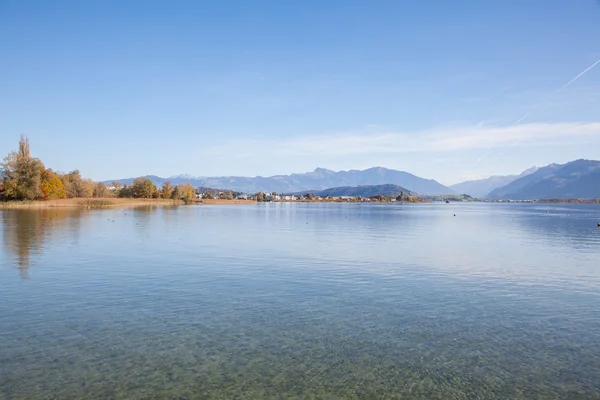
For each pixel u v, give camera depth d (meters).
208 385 12.94
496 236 61.50
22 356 14.76
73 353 15.08
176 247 43.59
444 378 13.59
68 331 17.25
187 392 12.52
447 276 29.08
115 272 29.38
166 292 23.73
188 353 15.17
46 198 150.75
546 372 14.07
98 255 37.16
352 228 75.62
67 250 39.97
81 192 190.25
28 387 12.63
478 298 23.09
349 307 21.03
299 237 56.56
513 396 12.55
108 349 15.45
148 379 13.23
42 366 14.00
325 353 15.31
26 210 121.06
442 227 80.69
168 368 13.99
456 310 20.75
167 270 30.31
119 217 96.94
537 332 17.70
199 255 37.94
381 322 18.73
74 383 12.91
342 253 40.19
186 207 196.00
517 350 15.80
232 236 56.75
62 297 22.47
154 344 15.95
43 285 25.20
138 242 47.66
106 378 13.27
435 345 16.17
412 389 12.90
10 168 137.38
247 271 30.22
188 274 28.92
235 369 13.99
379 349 15.70
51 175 154.25
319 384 13.11
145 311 20.06
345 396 12.45
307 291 24.30
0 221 75.69
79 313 19.67
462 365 14.50
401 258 37.25
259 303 21.61
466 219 117.12
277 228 73.56
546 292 24.64
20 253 37.81
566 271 31.42
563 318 19.62
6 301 21.62
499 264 34.41
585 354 15.49
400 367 14.30
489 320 19.22
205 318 19.09
